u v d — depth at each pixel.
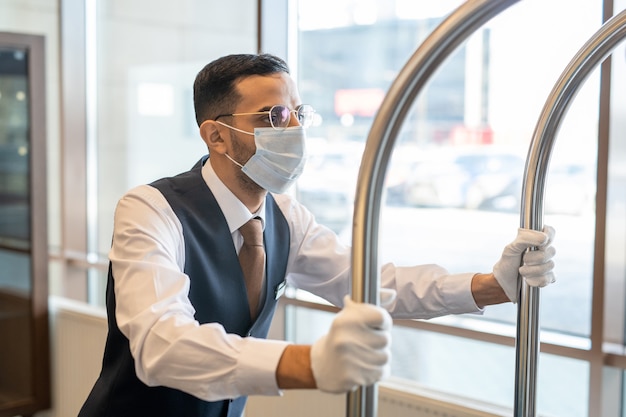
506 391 2.82
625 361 2.51
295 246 1.82
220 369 1.16
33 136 3.98
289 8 3.49
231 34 3.65
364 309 1.03
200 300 1.60
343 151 3.33
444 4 3.04
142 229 1.45
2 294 4.03
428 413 2.77
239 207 1.64
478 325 2.91
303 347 1.13
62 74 4.39
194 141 3.90
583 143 2.62
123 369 1.61
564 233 2.71
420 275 1.66
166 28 3.98
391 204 3.26
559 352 2.64
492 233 2.99
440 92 3.10
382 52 3.21
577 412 2.67
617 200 2.53
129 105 4.24
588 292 2.67
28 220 4.04
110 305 1.62
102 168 4.45
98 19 4.38
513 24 2.85
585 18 2.64
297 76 3.49
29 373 4.12
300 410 3.12
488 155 2.98
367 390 1.13
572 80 1.50
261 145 1.55
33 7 4.32
